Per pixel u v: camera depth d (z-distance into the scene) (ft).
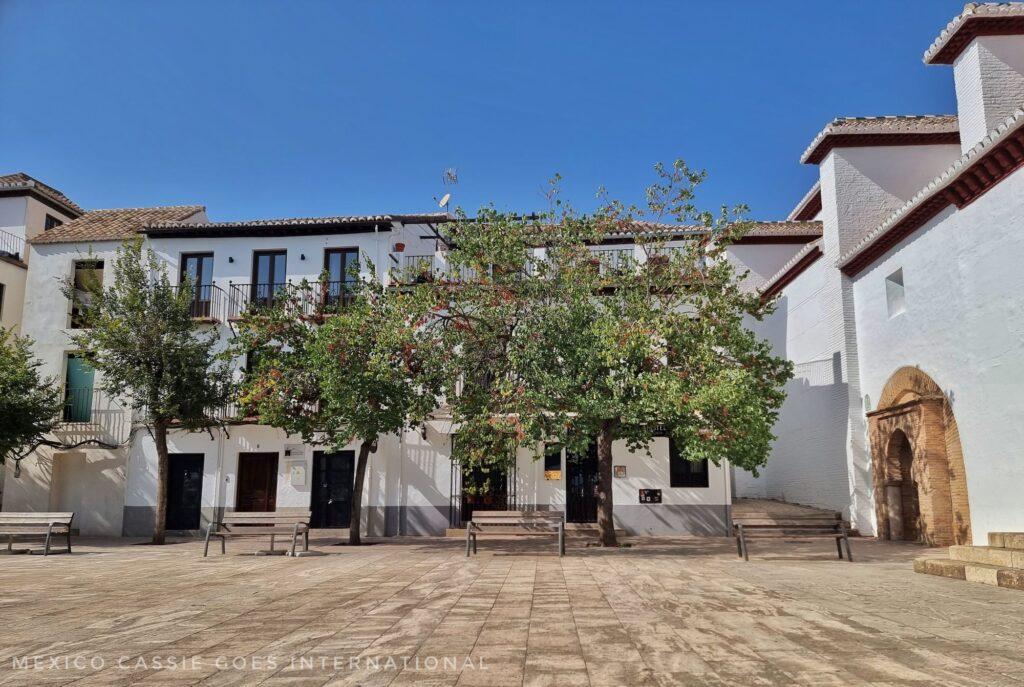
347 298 72.54
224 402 65.21
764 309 55.26
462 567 38.70
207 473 72.28
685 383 47.75
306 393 58.54
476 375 52.47
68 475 74.33
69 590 30.53
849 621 22.65
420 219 73.77
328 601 27.02
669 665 17.10
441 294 50.65
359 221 73.67
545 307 50.19
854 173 69.82
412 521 69.10
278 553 47.88
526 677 16.08
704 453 49.55
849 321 68.23
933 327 54.90
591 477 69.46
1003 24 55.42
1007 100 55.11
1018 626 21.88
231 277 75.05
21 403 65.05
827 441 72.13
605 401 47.32
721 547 52.90
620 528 67.21
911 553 48.26
